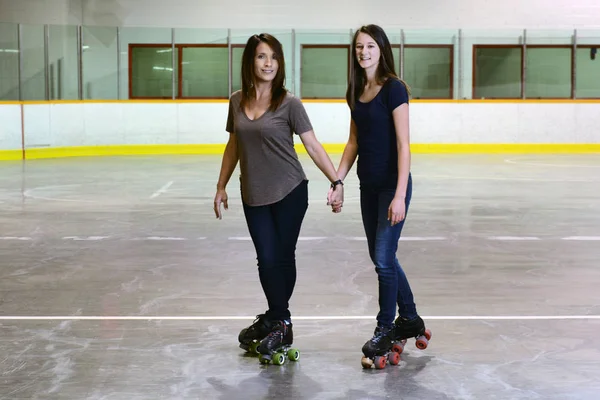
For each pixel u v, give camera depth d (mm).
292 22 22906
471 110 22016
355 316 5543
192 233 9219
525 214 10820
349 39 22266
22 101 19641
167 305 5883
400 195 4242
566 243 8594
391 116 4316
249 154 4527
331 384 4164
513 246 8406
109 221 10164
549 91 22484
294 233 4609
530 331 5164
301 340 4957
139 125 21375
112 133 21109
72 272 7090
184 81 22062
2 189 13742
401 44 22328
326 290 6367
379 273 4422
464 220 10266
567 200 12320
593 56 22266
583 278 6848
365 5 22969
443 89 22500
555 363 4500
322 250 8133
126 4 22391
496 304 5926
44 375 4293
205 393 4031
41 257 7805
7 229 9539
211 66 22094
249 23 22797
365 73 4406
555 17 22938
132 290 6383
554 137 22125
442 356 4637
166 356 4637
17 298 6113
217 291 6340
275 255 4594
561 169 17375
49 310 5738
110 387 4113
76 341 4930
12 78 20500
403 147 4254
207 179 15438
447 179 15367
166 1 22547
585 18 22906
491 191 13484
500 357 4613
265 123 4453
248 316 5559
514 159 19984
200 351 4734
